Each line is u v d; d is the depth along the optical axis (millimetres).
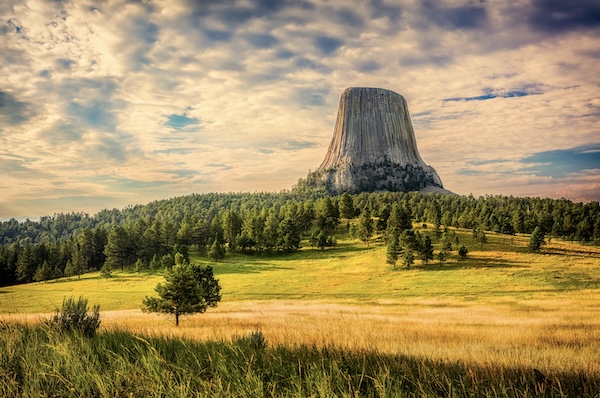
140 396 3621
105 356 4879
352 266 96125
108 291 80500
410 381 4172
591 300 50969
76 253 118688
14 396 3654
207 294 41906
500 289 66812
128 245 120062
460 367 4980
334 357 5191
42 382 3938
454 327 26812
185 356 4953
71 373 4109
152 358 4383
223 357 4707
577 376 4570
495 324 30328
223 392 3650
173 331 8242
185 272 32844
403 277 81562
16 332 5820
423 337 16812
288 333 8281
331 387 3801
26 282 120250
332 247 121250
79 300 7316
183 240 132250
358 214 168500
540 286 67688
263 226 140875
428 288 71062
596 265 82375
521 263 85625
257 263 108375
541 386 4039
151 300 32469
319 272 92750
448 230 127250
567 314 38188
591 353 8539
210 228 138625
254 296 71312
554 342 15906
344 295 69375
